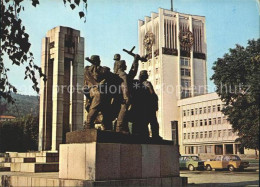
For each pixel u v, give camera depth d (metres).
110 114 10.21
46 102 23.34
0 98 6.44
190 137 49.97
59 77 22.86
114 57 10.73
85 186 8.30
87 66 10.15
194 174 19.61
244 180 13.33
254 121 17.39
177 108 56.69
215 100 45.28
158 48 60.19
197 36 62.16
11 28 6.30
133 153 9.34
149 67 62.09
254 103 17.66
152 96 11.05
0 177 11.41
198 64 61.28
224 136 43.12
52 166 16.34
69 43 23.75
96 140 8.66
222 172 21.88
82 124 23.59
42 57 23.91
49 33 24.14
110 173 8.71
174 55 59.78
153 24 62.12
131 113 10.55
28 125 41.94
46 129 23.03
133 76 10.69
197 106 49.62
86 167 8.69
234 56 18.20
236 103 18.45
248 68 17.73
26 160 18.67
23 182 10.25
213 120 45.31
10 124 41.28
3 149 40.72
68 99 23.86
